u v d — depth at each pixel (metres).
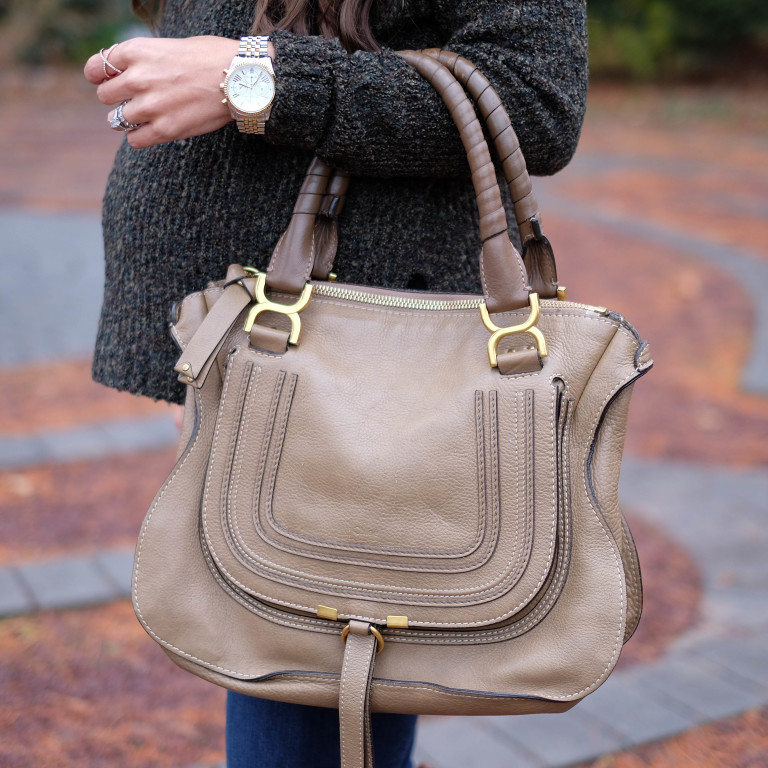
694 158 13.82
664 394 5.02
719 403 4.87
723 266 7.70
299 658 1.17
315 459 1.17
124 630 2.73
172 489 1.20
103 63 1.13
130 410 4.50
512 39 1.15
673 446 4.30
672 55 22.20
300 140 1.15
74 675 2.50
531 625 1.13
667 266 7.79
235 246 1.27
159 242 1.29
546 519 1.12
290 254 1.21
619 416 1.16
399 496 1.15
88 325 5.79
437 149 1.17
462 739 2.30
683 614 2.93
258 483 1.18
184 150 1.26
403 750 1.40
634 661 2.68
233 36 1.25
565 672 1.11
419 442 1.15
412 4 1.21
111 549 3.15
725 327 6.15
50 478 3.71
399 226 1.26
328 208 1.23
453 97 1.12
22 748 2.17
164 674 2.55
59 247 7.69
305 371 1.19
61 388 4.75
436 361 1.19
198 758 2.21
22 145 13.16
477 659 1.14
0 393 4.64
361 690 1.12
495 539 1.13
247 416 1.19
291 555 1.16
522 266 1.16
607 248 8.47
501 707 1.14
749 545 3.37
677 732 2.33
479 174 1.14
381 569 1.15
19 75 22.20
